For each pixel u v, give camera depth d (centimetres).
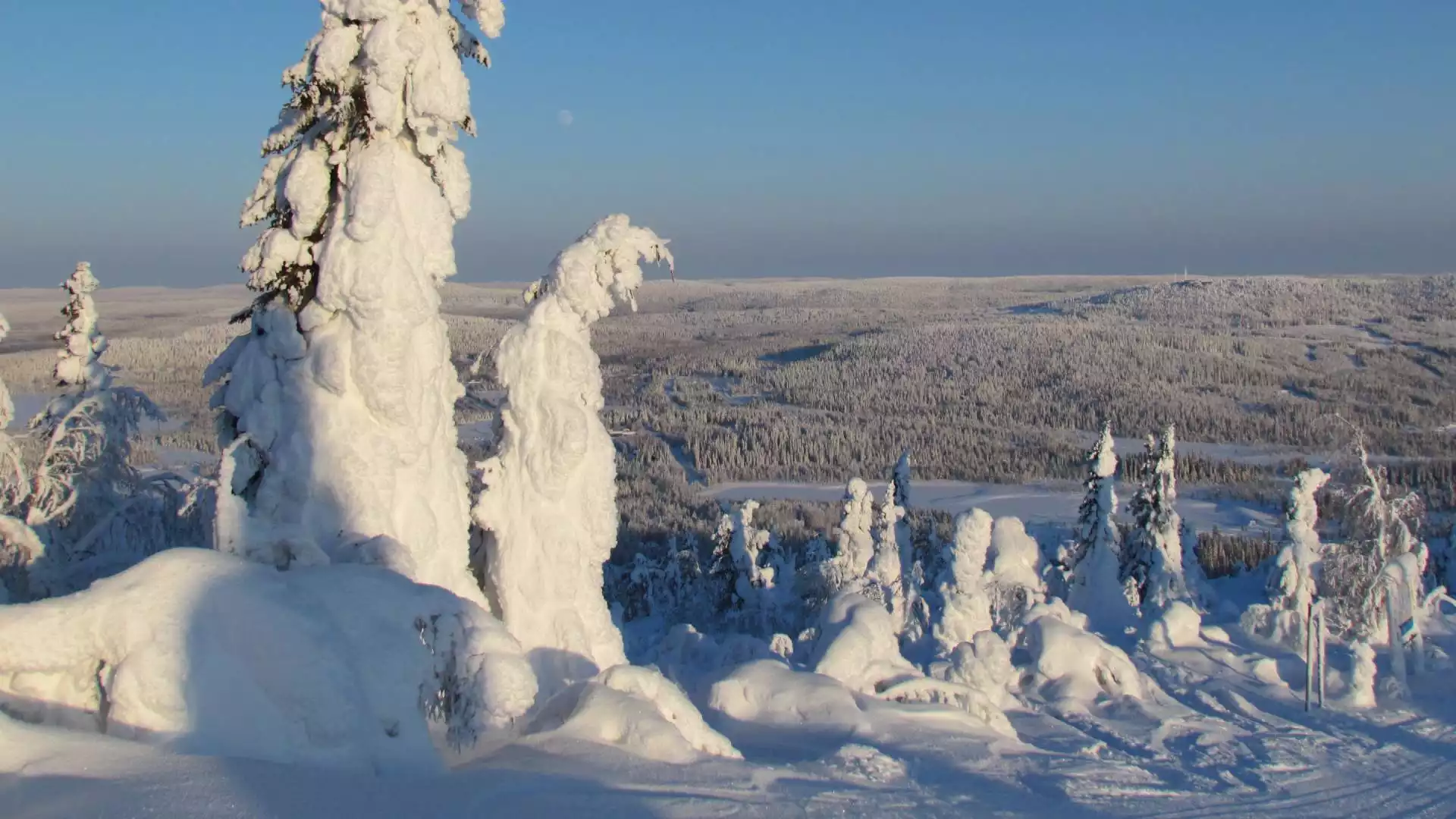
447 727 1089
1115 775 1648
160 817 767
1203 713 2436
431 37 1365
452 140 1424
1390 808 1841
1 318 1881
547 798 923
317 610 1023
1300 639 3412
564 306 1592
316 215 1372
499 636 1111
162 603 973
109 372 2344
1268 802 1753
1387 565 3253
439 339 1425
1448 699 2828
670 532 9944
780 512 12369
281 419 1382
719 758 1152
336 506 1363
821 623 2078
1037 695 2353
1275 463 18025
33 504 2134
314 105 1389
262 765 891
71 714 959
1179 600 4481
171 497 2109
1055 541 6469
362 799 858
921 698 1842
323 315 1370
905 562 4806
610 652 1609
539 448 1564
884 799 1109
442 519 1448
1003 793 1348
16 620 953
